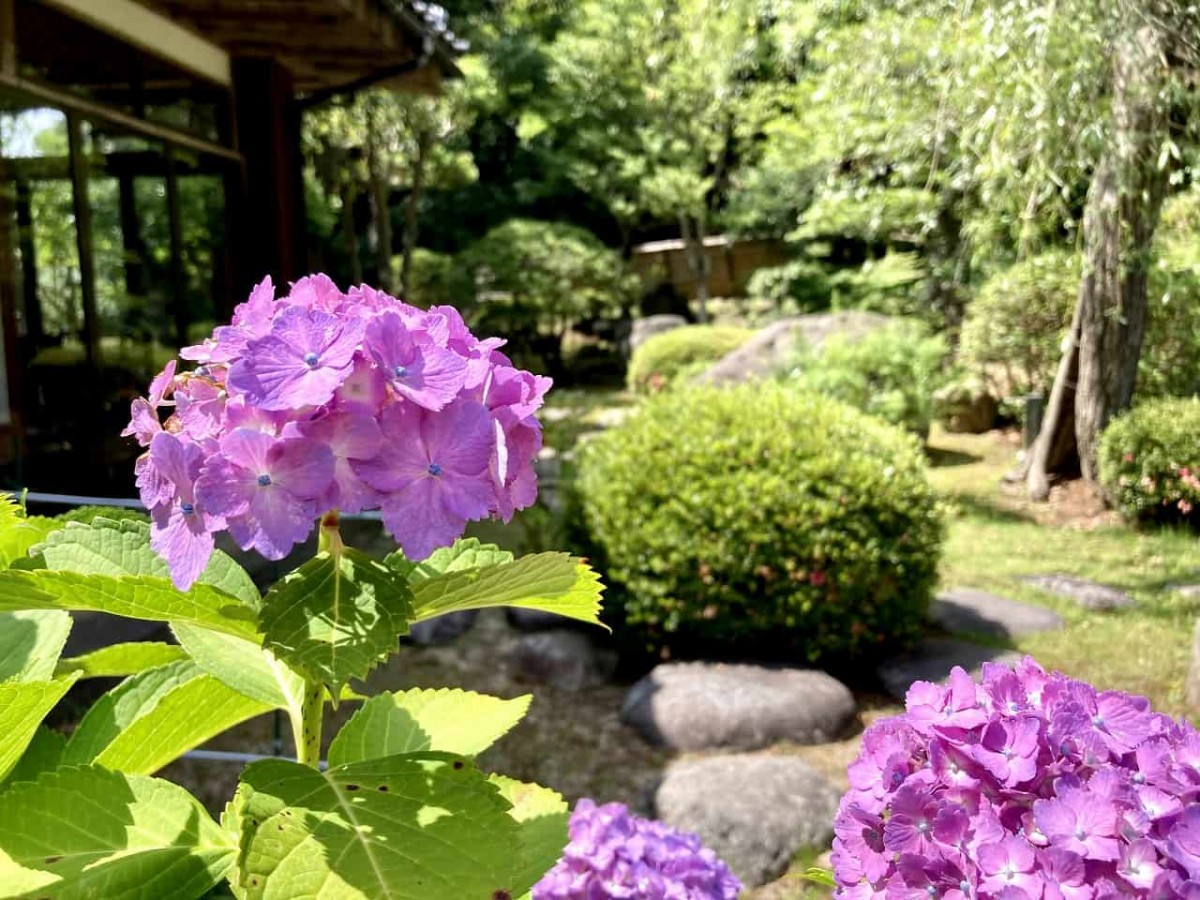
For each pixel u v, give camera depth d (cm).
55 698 95
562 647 472
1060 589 599
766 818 341
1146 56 581
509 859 89
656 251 2017
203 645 114
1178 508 737
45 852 95
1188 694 450
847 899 120
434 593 93
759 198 1691
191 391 100
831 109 759
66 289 529
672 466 464
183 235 671
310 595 89
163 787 103
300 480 88
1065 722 112
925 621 534
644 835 125
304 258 827
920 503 473
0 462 469
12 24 469
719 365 1121
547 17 1823
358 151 1644
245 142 757
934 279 1291
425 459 91
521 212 1983
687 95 1529
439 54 812
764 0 792
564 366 1692
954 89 625
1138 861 98
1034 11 525
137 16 592
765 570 444
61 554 104
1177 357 897
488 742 121
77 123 535
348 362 89
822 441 472
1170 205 840
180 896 96
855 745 408
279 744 233
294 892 84
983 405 1058
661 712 416
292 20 643
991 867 102
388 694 127
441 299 1631
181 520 91
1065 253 986
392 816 90
